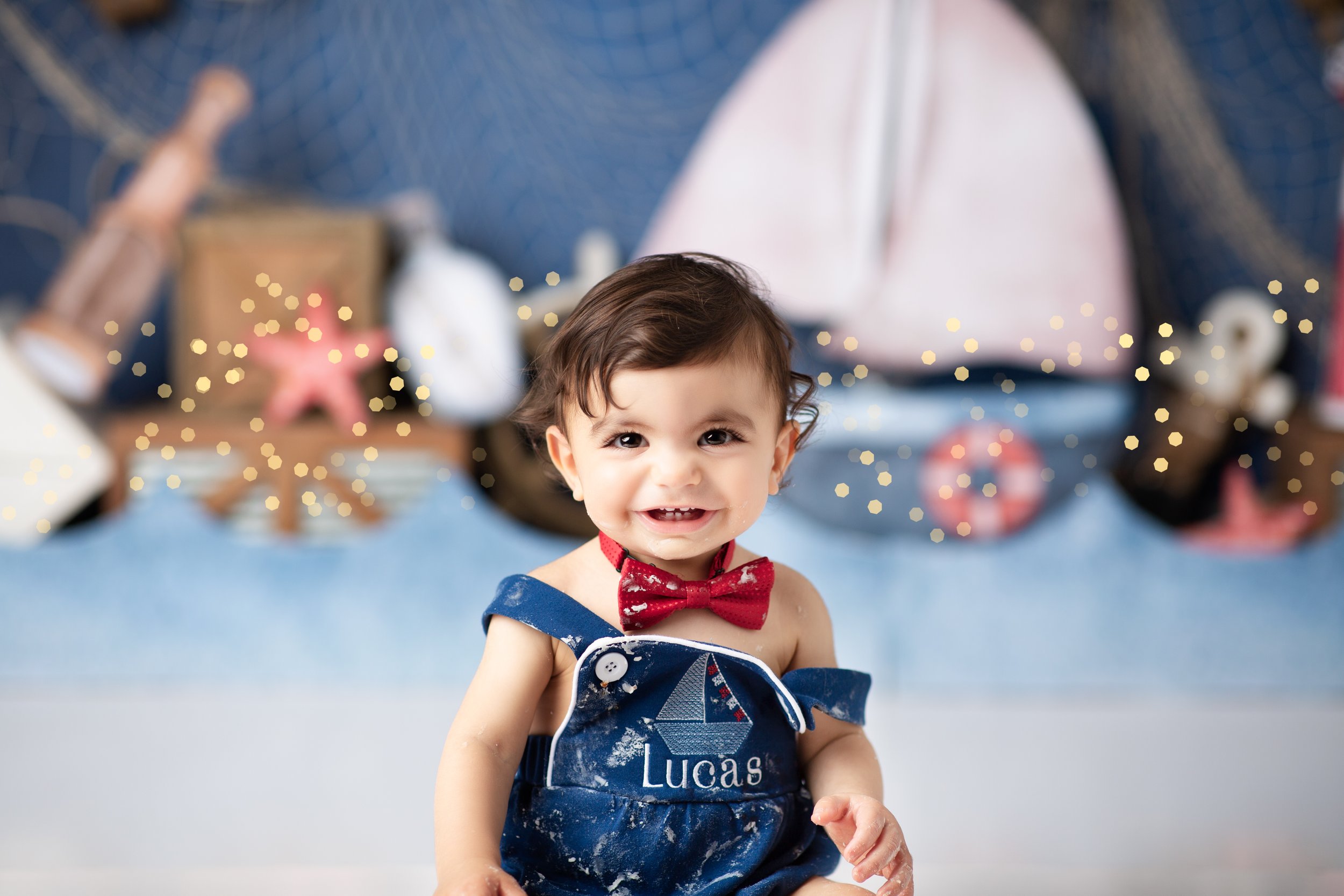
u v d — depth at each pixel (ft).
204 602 8.10
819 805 2.57
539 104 9.33
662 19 9.27
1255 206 9.47
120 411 8.61
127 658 8.09
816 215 8.66
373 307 8.36
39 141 9.11
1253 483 9.24
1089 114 9.38
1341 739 7.13
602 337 2.63
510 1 9.25
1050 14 9.32
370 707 7.54
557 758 2.69
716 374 2.61
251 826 5.16
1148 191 9.46
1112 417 8.57
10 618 8.05
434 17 9.23
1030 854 4.93
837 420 8.36
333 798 5.61
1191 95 9.43
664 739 2.66
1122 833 5.22
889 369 8.71
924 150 8.65
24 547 8.05
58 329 8.39
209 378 8.38
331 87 9.25
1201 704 8.04
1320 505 8.64
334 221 8.33
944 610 8.20
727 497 2.65
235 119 9.17
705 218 8.73
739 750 2.70
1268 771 6.38
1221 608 8.22
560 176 9.36
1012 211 8.65
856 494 8.40
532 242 9.38
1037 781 6.11
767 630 2.87
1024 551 8.20
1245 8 9.41
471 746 2.59
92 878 4.25
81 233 9.15
